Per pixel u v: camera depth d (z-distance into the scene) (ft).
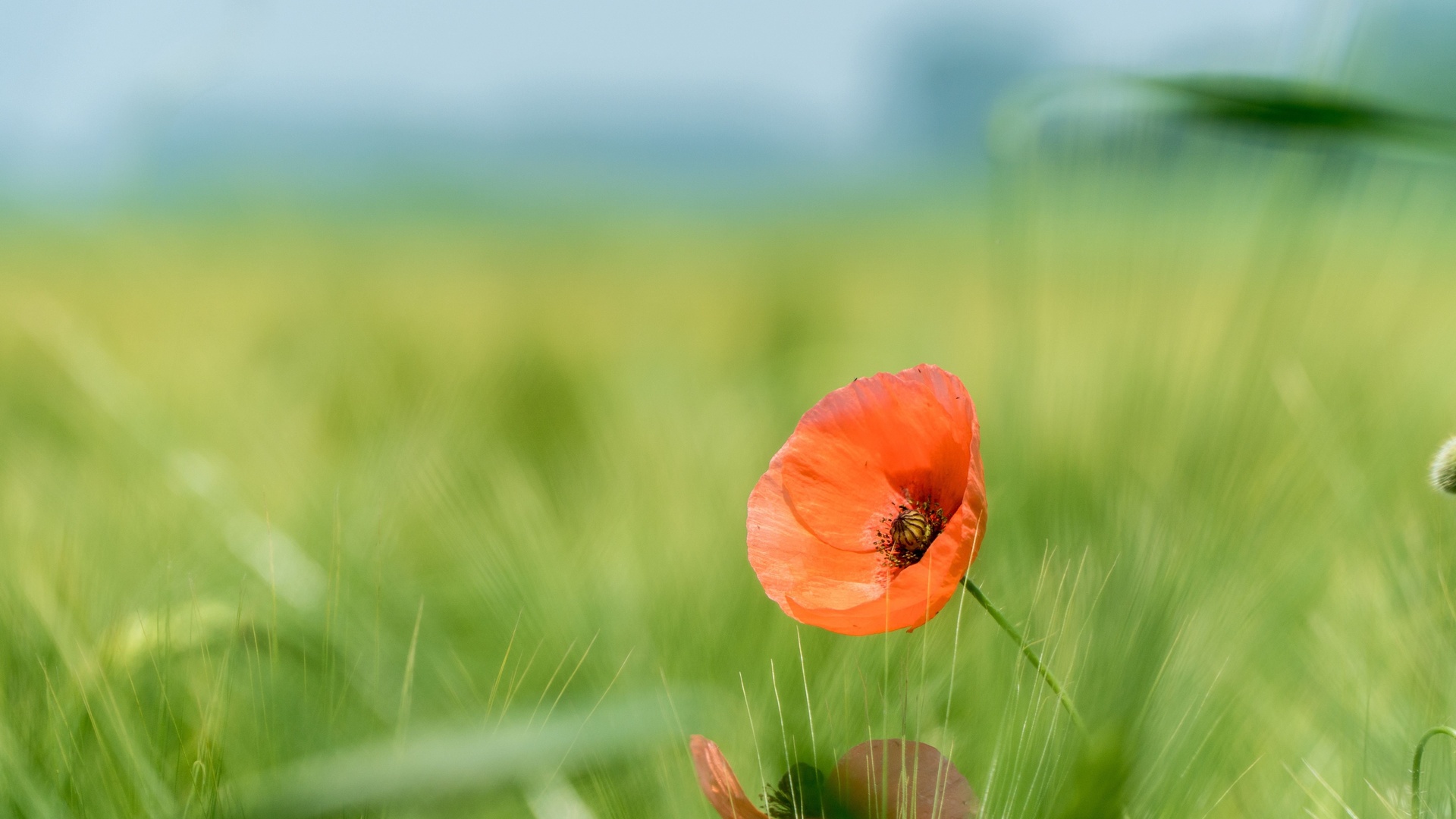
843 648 3.82
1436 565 3.84
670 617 4.00
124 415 4.70
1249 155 3.84
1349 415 4.17
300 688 3.78
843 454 3.61
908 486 3.61
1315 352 4.23
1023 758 3.56
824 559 3.60
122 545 4.18
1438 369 4.27
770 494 3.61
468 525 4.17
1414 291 4.22
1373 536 3.95
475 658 4.01
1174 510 3.76
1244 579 3.80
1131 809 3.50
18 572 3.86
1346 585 3.95
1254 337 3.88
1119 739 3.40
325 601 3.90
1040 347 4.12
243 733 3.76
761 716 3.78
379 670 3.81
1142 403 3.97
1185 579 3.65
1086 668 3.56
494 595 4.05
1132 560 3.61
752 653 3.94
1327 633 3.88
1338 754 3.76
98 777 3.65
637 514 4.29
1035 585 3.89
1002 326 4.13
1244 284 3.89
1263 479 3.91
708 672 3.92
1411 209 3.83
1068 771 3.51
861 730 3.74
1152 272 3.98
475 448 4.97
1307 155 3.81
